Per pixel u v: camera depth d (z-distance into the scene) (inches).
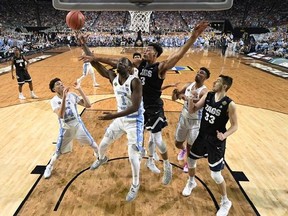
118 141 206.8
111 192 142.6
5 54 618.2
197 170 166.6
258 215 128.0
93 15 1225.4
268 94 347.3
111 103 301.3
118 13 1226.6
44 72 471.8
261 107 293.9
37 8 1279.5
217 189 147.3
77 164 171.8
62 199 136.0
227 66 566.3
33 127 230.4
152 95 131.6
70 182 151.2
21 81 303.9
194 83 150.3
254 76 463.5
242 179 158.4
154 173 161.8
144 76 128.7
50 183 149.9
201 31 98.7
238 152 192.2
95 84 381.4
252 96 336.8
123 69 109.0
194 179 146.6
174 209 130.1
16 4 1279.5
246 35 937.5
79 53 780.0
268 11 1211.9
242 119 257.8
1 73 457.1
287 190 149.0
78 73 467.5
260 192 146.6
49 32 1154.0
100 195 139.9
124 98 114.1
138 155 122.5
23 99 309.3
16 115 258.8
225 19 1216.2
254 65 587.2
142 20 483.5
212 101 120.0
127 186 148.2
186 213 127.4
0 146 194.7
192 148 130.3
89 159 178.5
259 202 137.9
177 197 139.6
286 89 374.9
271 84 404.8
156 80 127.8
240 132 227.3
